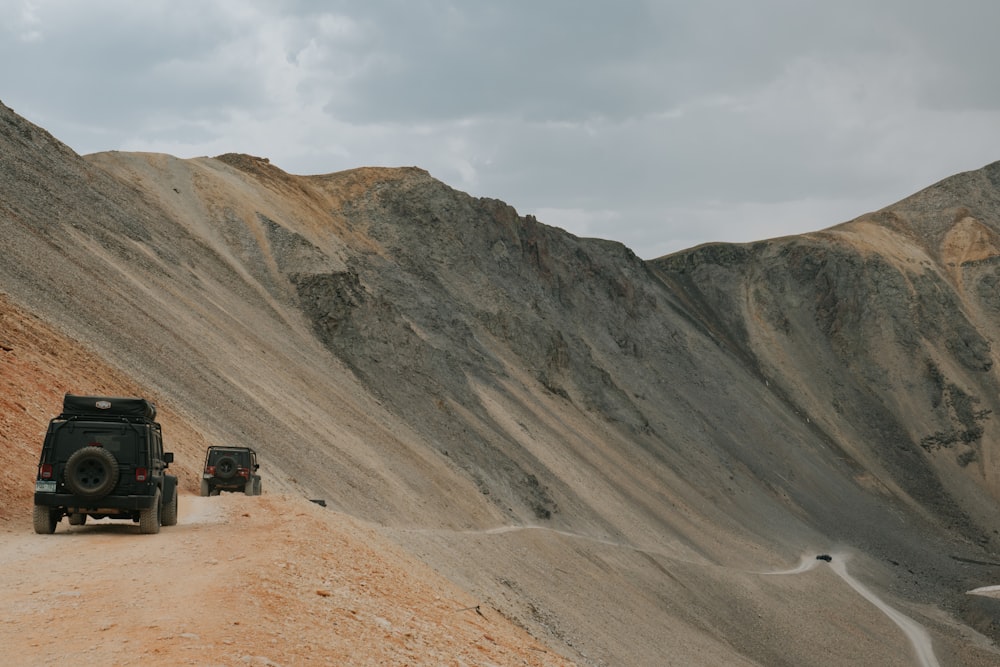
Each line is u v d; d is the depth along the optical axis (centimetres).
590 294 17900
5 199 6406
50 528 1883
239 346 7306
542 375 13712
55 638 935
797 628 9438
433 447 8575
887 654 9719
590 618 6106
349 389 8531
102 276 6394
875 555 15238
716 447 16438
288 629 1036
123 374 4447
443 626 1475
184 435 4188
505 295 14825
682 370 18700
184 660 841
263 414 5891
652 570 8769
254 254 10750
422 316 12688
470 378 11788
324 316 9900
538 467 10150
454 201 16000
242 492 3469
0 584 1254
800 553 13538
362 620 1217
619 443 13462
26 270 5150
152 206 10281
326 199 15212
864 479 19638
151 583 1249
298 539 1784
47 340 3825
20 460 2344
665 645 6606
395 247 14488
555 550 7544
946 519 19700
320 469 5584
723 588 9550
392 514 5731
